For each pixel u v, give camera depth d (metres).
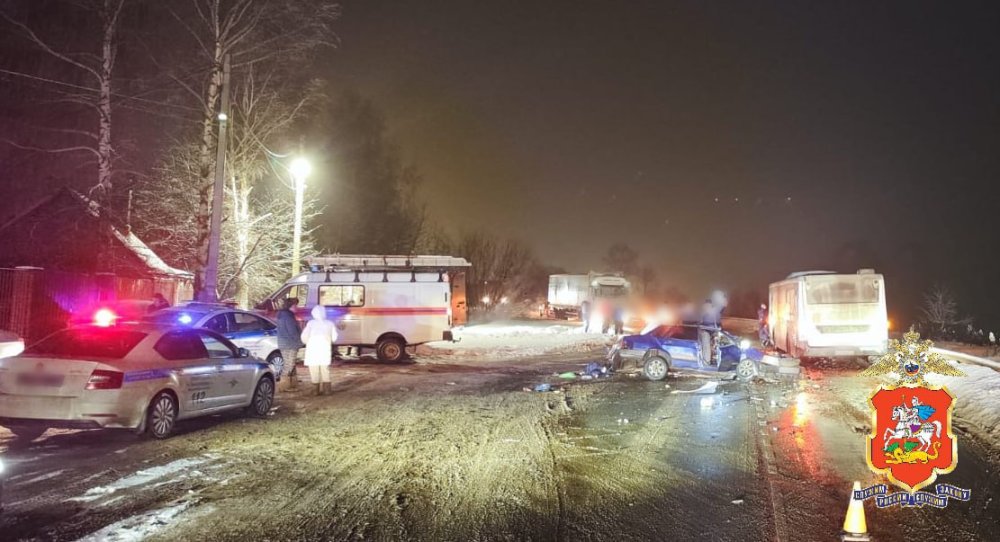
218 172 19.41
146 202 27.20
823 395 15.36
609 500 7.33
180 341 10.52
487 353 26.38
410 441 10.09
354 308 22.05
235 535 5.99
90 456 8.78
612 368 18.28
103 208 22.59
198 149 25.92
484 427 11.27
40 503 6.76
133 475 7.89
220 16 22.59
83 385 8.96
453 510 6.88
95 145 25.28
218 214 19.34
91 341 9.76
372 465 8.62
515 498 7.34
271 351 16.78
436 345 28.86
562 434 10.81
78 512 6.50
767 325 30.05
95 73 22.31
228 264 28.19
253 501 7.00
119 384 9.12
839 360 23.62
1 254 20.81
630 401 14.30
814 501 7.38
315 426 11.17
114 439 9.83
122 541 5.76
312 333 14.71
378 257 23.89
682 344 17.88
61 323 19.06
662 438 10.58
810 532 6.41
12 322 18.14
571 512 6.90
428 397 14.54
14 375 8.99
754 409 13.35
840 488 7.88
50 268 20.66
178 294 25.48
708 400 14.48
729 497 7.49
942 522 6.73
